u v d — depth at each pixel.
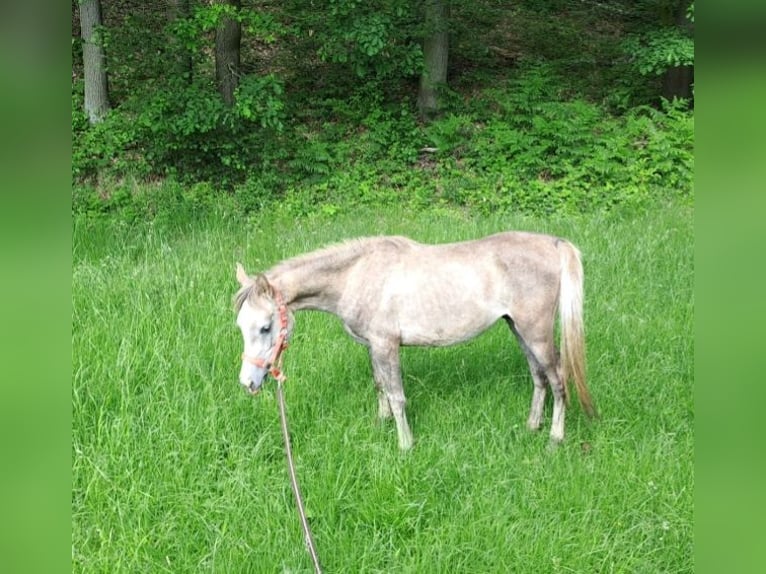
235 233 9.38
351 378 5.61
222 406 4.98
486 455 4.64
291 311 4.68
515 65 13.96
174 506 4.27
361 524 4.16
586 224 9.12
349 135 12.15
